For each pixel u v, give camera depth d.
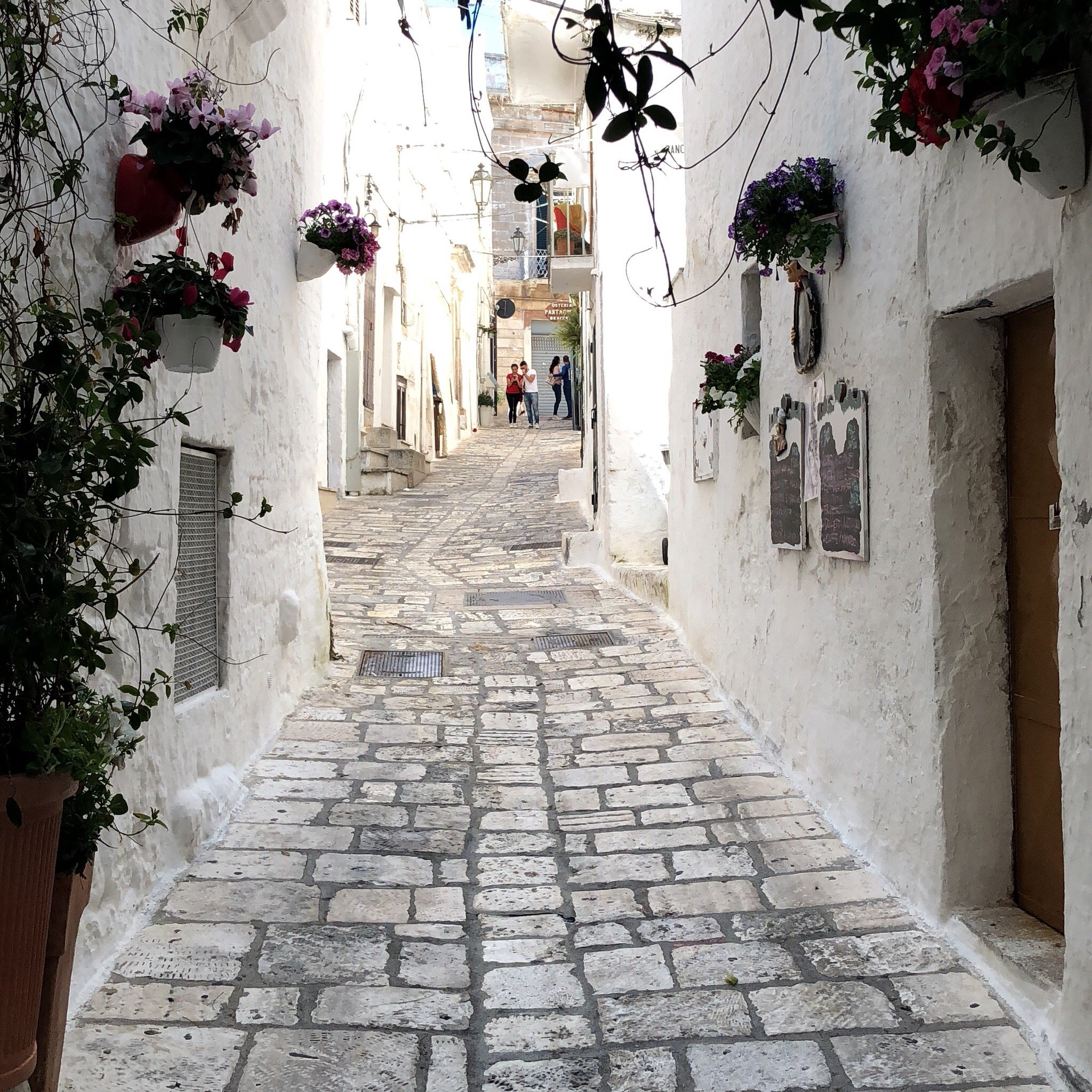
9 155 2.93
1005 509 3.96
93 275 3.60
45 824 2.50
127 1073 3.04
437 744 6.41
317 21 7.48
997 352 3.94
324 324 16.25
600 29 2.55
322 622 7.85
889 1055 3.18
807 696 5.52
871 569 4.59
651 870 4.62
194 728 4.84
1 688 2.55
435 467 23.64
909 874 4.20
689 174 8.80
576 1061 3.21
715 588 7.76
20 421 2.62
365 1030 3.36
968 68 2.73
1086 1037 2.96
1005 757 3.95
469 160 30.91
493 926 4.13
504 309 38.56
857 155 4.66
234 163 3.68
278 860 4.64
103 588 2.79
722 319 7.61
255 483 5.92
